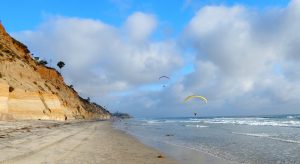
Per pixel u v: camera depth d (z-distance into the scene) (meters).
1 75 50.41
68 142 20.89
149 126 69.44
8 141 18.17
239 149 22.03
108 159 14.91
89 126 53.09
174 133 41.59
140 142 27.22
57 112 64.50
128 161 14.93
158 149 21.91
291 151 20.59
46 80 84.81
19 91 52.12
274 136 32.66
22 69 60.75
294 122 66.69
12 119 42.78
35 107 54.84
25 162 12.03
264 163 16.14
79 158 14.28
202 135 36.69
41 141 19.59
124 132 42.44
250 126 58.03
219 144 25.67
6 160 12.05
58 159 13.41
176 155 18.94
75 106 105.44
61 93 94.19
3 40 66.94
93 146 20.25
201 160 17.05
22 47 79.62
